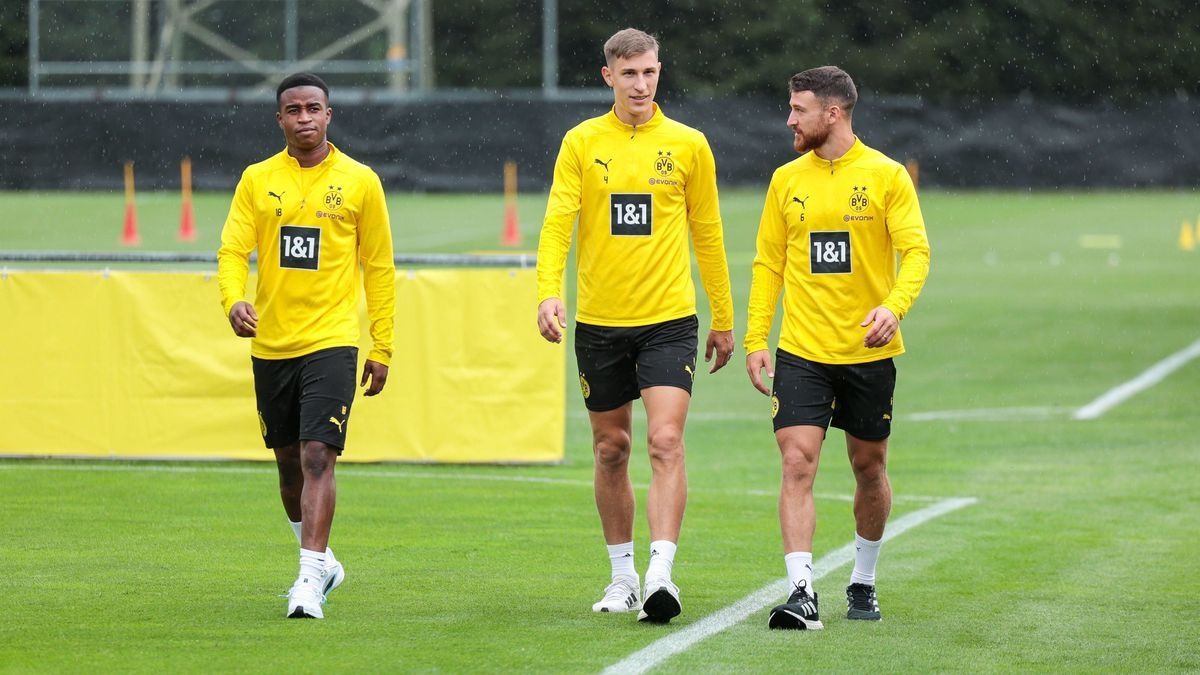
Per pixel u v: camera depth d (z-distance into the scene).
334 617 21.75
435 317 37.03
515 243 91.19
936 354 58.75
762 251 22.44
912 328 65.56
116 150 120.38
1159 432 42.56
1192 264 92.12
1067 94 178.75
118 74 129.50
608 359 22.44
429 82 142.25
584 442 41.41
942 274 86.50
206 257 36.88
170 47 129.75
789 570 21.45
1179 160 152.88
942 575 25.59
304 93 22.38
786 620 21.08
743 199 129.75
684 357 22.22
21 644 19.91
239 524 29.27
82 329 37.31
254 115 120.25
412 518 30.30
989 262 93.31
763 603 22.98
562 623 21.42
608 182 22.19
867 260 21.59
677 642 20.25
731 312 23.27
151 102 120.00
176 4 129.75
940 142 151.12
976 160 151.50
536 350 37.00
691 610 22.44
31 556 26.12
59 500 31.69
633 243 22.14
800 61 170.62
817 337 21.69
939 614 22.50
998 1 178.12
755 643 20.28
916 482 35.41
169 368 37.19
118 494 32.47
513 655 19.45
